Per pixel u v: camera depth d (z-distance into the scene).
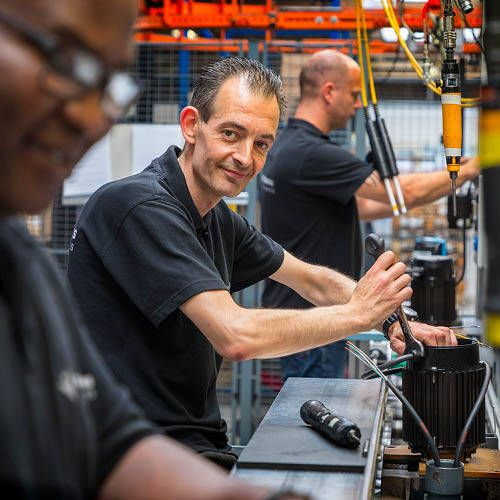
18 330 0.73
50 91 0.64
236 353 1.57
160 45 4.10
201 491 0.84
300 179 3.29
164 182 1.77
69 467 0.76
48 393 0.74
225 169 1.76
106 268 1.68
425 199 3.26
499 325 0.75
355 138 4.10
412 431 1.56
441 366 1.54
